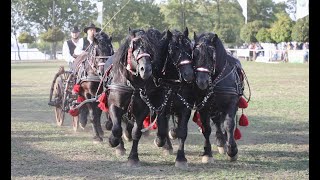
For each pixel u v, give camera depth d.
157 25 49.34
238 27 60.16
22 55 69.56
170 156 8.74
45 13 66.94
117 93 7.83
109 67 8.48
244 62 43.97
